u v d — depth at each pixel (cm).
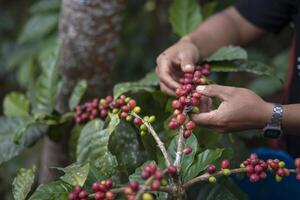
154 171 96
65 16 159
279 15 146
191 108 112
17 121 140
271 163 104
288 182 138
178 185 101
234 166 128
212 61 138
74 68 160
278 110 112
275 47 267
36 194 105
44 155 166
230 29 148
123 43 261
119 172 123
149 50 260
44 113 142
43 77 148
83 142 124
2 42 282
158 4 255
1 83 280
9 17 290
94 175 111
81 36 157
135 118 115
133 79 257
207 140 125
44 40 224
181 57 131
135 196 94
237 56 134
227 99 112
